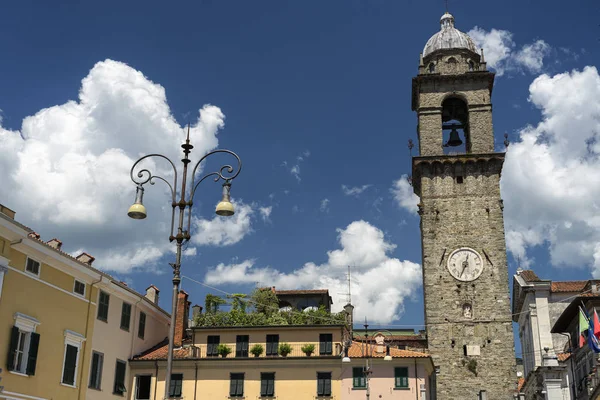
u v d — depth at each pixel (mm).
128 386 57750
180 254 27188
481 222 72125
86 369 49938
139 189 28547
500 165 73750
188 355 60406
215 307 70250
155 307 62906
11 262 41719
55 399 45594
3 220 39844
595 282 63062
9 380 40781
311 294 79562
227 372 59094
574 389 53594
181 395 58562
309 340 60812
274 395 58156
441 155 74188
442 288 70188
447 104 79938
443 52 79000
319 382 58344
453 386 66438
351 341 63406
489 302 69062
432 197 73562
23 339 42938
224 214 27047
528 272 76875
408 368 58375
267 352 60812
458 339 68125
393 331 84875
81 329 49469
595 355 46250
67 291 47938
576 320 51281
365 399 57438
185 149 28656
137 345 60031
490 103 76312
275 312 68688
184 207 27797
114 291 54781
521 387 79812
